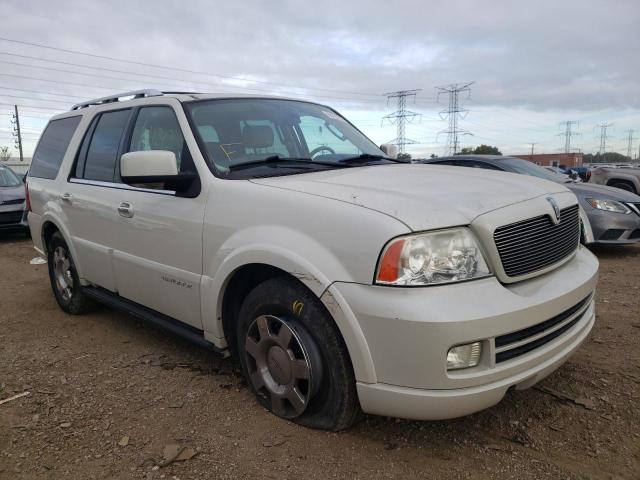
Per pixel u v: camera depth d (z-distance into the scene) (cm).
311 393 262
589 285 286
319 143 386
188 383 338
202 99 363
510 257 247
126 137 395
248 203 285
